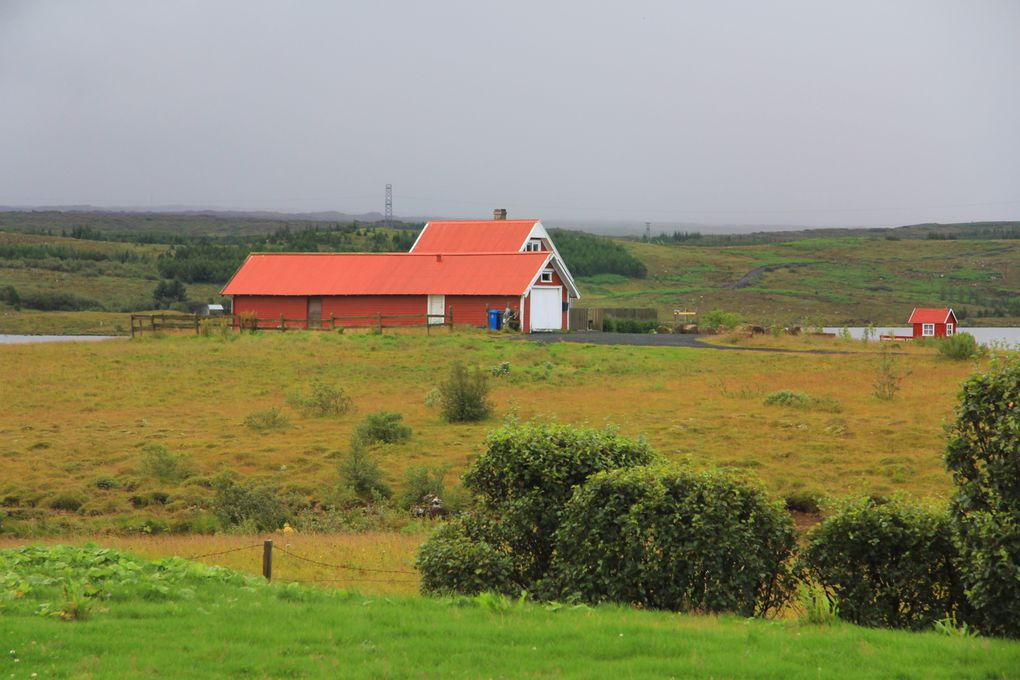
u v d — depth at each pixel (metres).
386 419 43.03
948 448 15.27
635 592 16.72
